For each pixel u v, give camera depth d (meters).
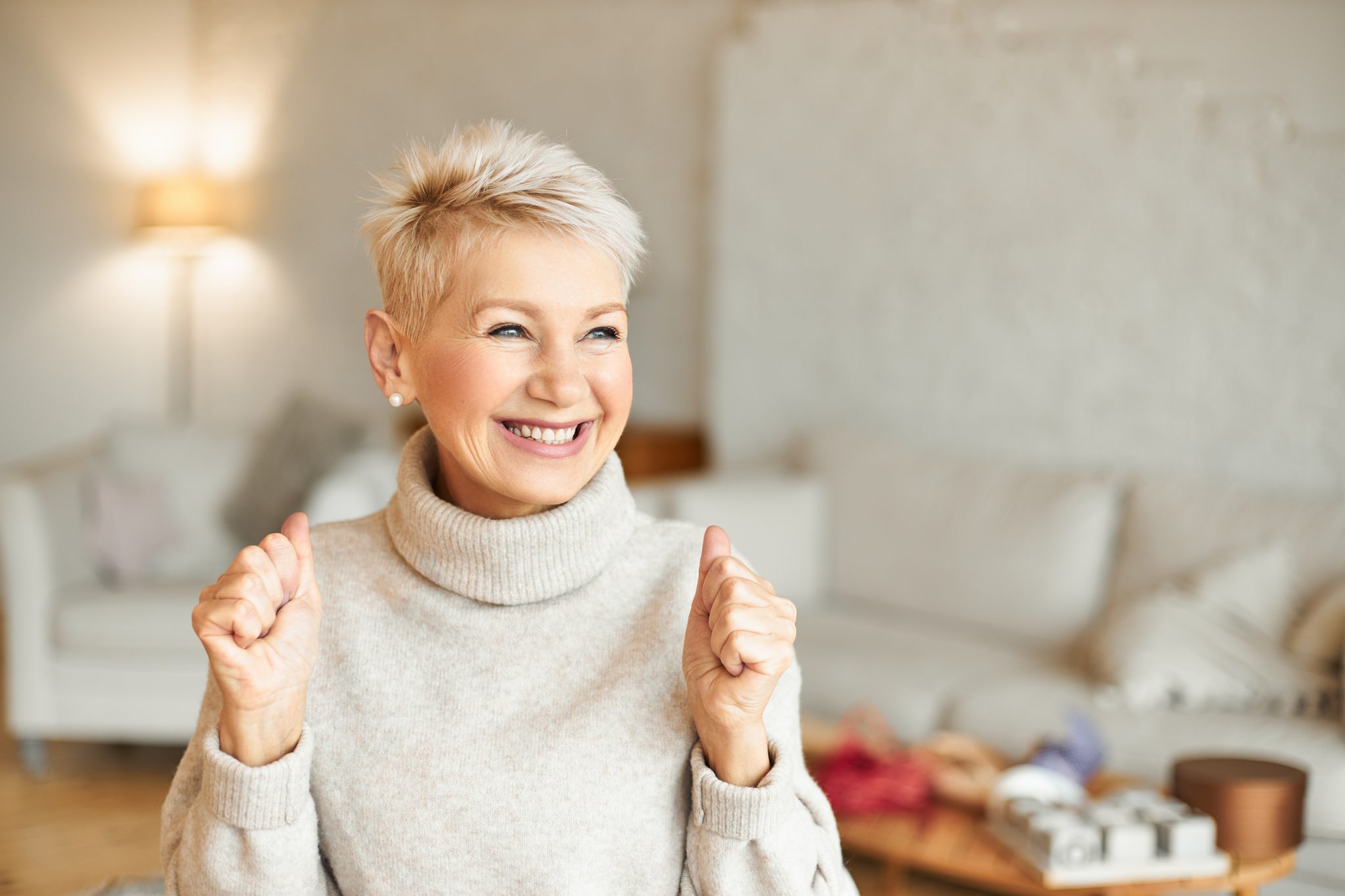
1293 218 3.15
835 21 3.89
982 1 3.62
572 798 0.87
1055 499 3.25
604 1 4.63
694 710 0.84
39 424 5.61
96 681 3.24
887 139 3.82
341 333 5.49
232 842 0.82
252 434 3.82
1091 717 2.57
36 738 3.35
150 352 5.79
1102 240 3.45
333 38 5.42
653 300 4.59
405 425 5.05
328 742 0.91
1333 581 2.72
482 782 0.87
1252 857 1.98
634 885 0.88
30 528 3.25
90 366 5.69
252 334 5.73
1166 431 3.38
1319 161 3.10
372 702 0.91
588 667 0.91
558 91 4.78
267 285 5.69
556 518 0.90
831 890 0.88
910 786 2.19
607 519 0.93
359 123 5.37
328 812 0.90
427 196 0.88
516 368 0.86
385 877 0.88
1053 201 3.53
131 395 5.77
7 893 2.61
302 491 3.56
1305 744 2.38
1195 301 3.31
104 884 1.71
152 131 5.78
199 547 3.63
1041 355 3.58
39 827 3.00
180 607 3.23
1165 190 3.34
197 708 3.21
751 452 4.19
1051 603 3.16
